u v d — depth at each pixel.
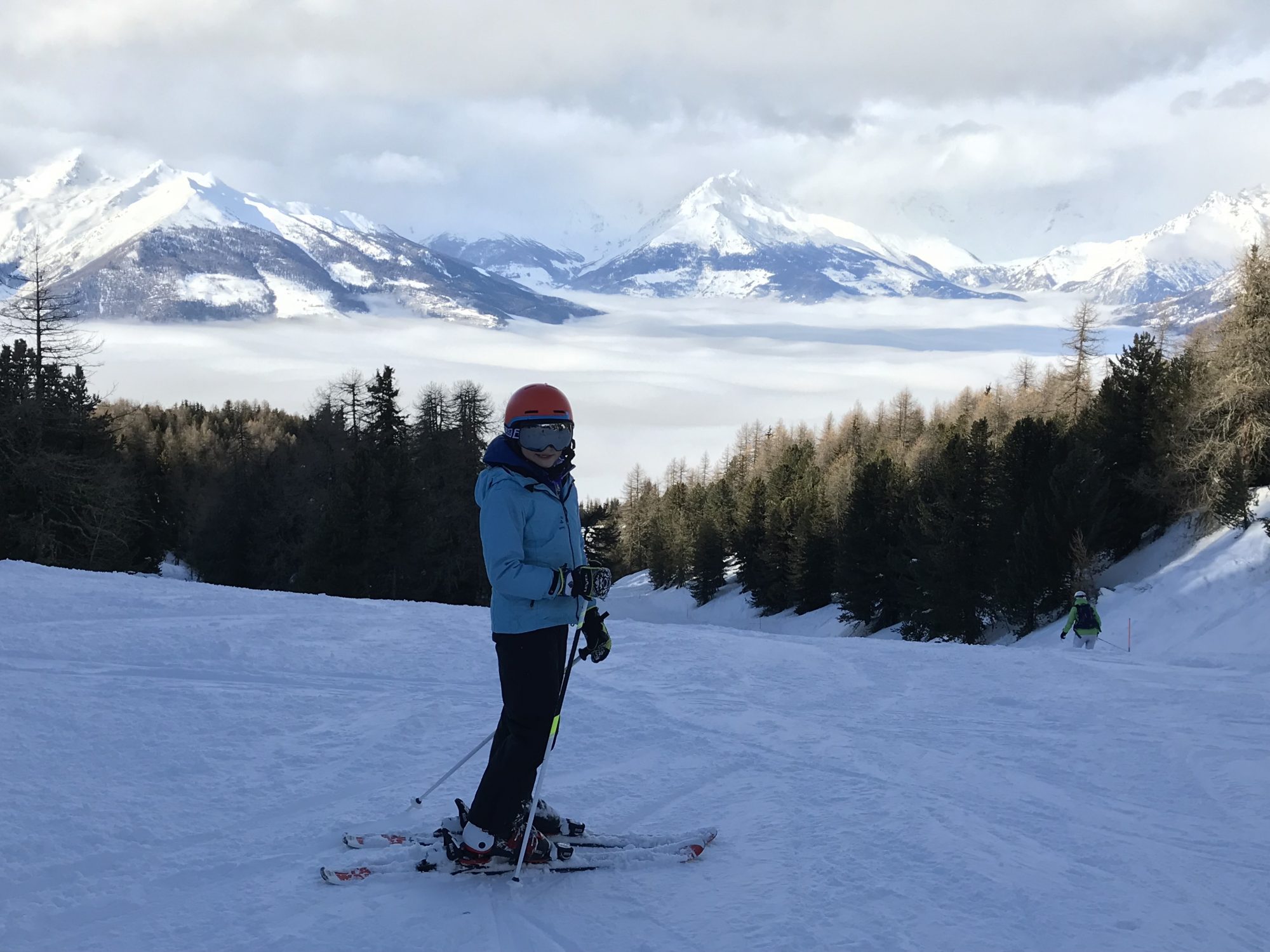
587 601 3.39
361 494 36.00
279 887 3.21
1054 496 30.91
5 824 3.62
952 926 2.93
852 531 42.00
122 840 3.57
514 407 3.41
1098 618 17.59
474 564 41.12
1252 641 22.00
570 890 3.24
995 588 32.38
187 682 6.60
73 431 35.38
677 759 5.00
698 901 3.14
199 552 48.78
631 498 115.62
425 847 3.53
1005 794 4.42
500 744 3.51
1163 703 6.77
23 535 30.27
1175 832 3.90
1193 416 30.41
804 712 6.31
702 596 69.81
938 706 6.63
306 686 6.70
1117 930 2.92
